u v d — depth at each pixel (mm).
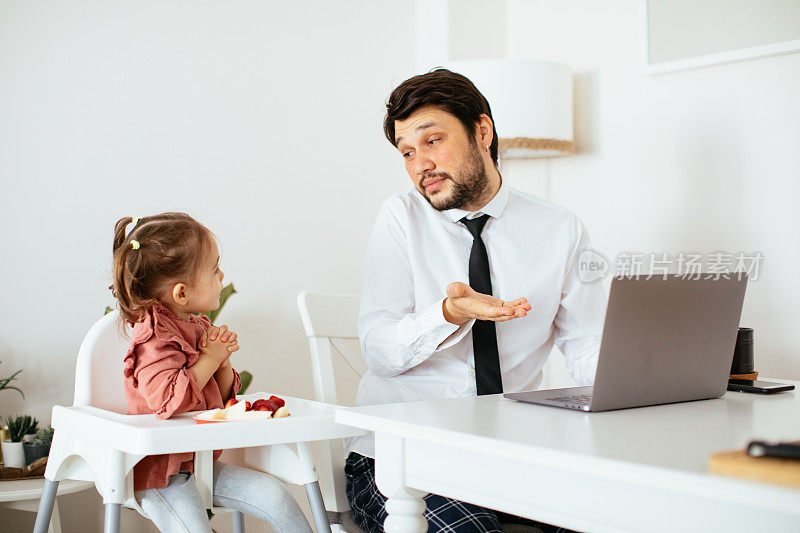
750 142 2248
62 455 1325
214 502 1418
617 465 753
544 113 2406
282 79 2514
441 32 2758
